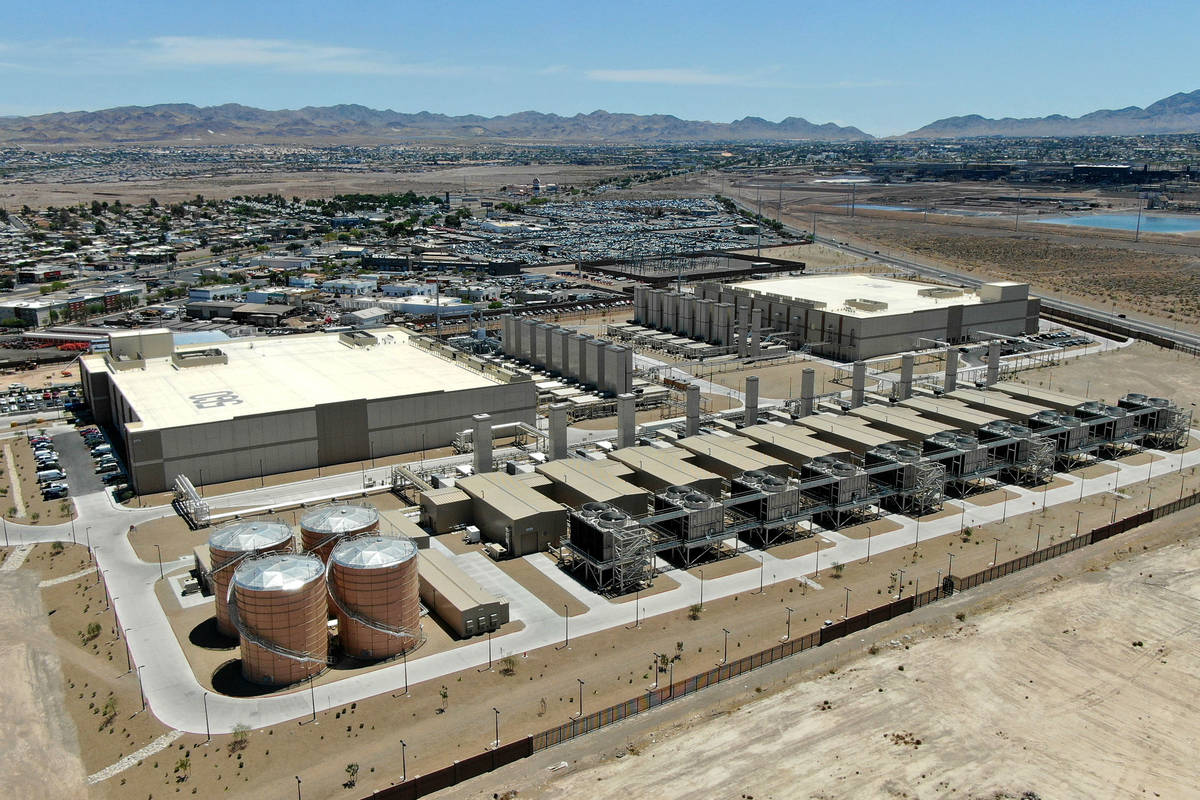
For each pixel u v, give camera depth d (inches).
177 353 6545.3
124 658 3299.7
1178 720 2972.4
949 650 3376.0
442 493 4495.6
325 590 3245.6
